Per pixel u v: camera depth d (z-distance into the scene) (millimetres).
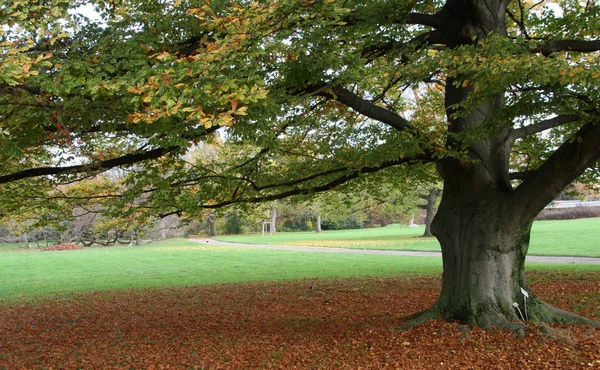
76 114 5824
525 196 6648
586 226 36688
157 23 6922
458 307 7047
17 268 23719
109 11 7043
